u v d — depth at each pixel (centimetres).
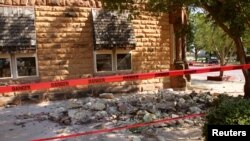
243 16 1003
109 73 1456
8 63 1253
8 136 809
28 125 909
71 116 945
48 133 821
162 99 1171
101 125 868
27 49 1257
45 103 1270
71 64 1372
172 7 1079
